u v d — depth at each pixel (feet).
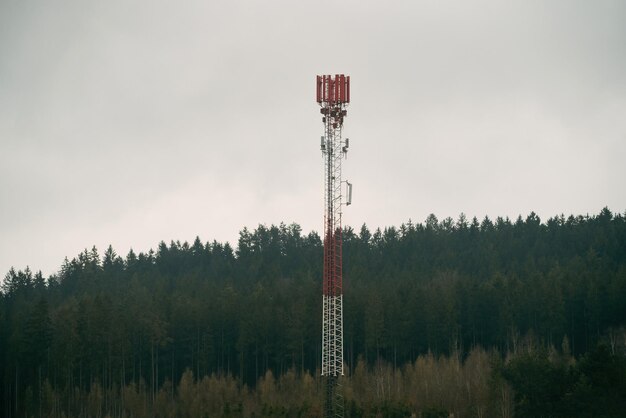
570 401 596.70
